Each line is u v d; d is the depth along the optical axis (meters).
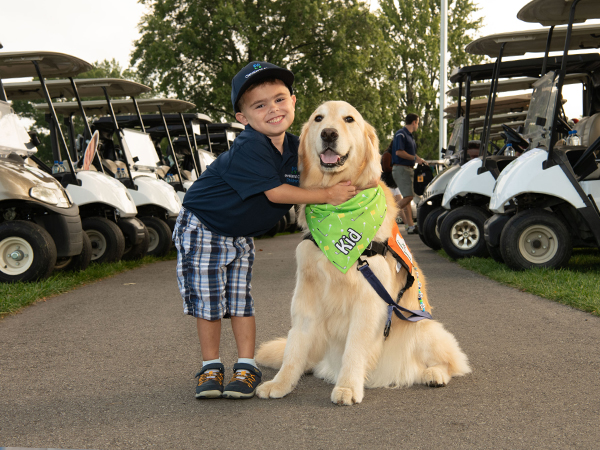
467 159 9.16
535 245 6.32
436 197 9.54
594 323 4.11
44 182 6.38
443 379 2.92
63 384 3.04
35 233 6.09
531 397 2.68
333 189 2.83
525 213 6.36
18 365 3.41
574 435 2.21
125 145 9.16
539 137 6.71
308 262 2.91
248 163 2.75
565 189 6.09
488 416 2.45
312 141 2.96
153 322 4.57
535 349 3.53
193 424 2.44
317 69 25.09
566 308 4.65
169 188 9.56
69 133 10.24
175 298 5.67
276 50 24.59
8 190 5.91
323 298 2.90
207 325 2.91
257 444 2.21
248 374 2.90
